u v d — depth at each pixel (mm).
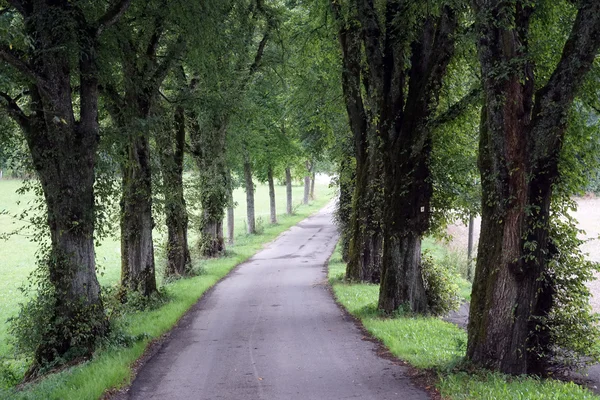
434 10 12234
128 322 12633
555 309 8695
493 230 8281
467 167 14383
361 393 7625
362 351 10320
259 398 7586
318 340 11453
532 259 7918
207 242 28859
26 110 12289
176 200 20828
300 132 33594
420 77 13406
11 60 10047
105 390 8016
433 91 13164
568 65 7707
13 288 26359
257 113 27828
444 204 15016
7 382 10586
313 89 24078
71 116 11094
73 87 12539
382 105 14242
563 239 8859
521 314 8031
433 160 14016
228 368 9383
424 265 15359
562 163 8531
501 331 8070
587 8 7559
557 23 9250
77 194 11195
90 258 11438
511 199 7930
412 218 13906
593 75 8391
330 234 42375
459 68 14312
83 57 11227
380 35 14188
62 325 11023
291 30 23391
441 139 13719
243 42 18078
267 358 10008
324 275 23672
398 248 13984
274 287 20328
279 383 8320
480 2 8000
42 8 10328
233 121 25594
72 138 11102
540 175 7945
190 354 10586
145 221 16750
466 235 38844
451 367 8320
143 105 15875
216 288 20406
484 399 6590
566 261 8773
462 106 11742
